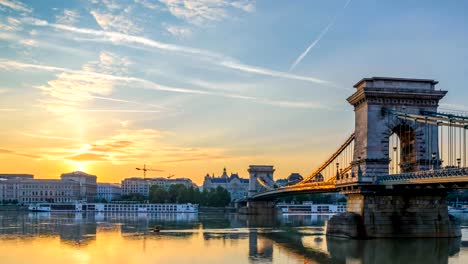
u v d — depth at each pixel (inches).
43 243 3917.3
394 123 3784.5
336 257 3093.0
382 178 3629.4
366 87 3799.2
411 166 3831.2
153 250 3516.2
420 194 3745.1
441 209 3762.3
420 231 3710.6
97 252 3417.8
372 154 3777.1
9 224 6053.2
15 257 3203.7
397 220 3722.9
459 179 2792.8
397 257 3043.8
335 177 4488.2
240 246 3732.8
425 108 3816.4
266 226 5900.6
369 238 3705.7
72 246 3727.9
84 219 7372.1
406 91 3796.8
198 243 3939.5
